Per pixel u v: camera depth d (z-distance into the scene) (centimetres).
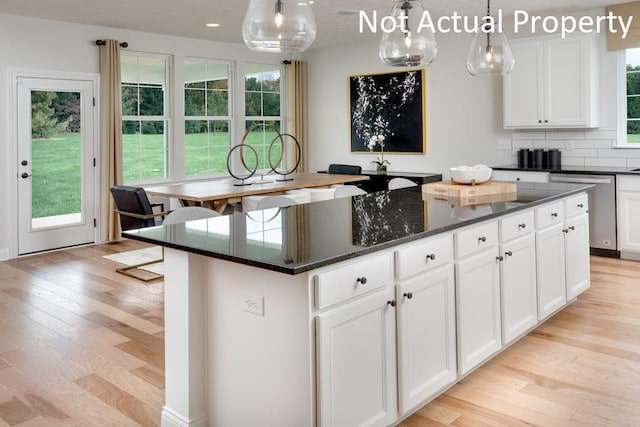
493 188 380
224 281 234
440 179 731
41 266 573
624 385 290
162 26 671
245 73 827
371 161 810
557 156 618
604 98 599
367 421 228
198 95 779
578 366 314
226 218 300
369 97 796
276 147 880
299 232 255
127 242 695
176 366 246
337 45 821
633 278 493
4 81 600
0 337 371
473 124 702
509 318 325
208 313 242
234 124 819
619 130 596
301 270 192
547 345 345
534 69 611
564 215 390
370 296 228
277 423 219
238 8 575
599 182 564
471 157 709
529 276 345
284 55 864
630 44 574
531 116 619
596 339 354
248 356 228
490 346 307
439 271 267
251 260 202
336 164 804
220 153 812
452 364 278
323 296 205
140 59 719
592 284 479
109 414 268
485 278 302
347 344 217
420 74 739
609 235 566
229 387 237
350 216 302
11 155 610
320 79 855
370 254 226
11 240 615
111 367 322
